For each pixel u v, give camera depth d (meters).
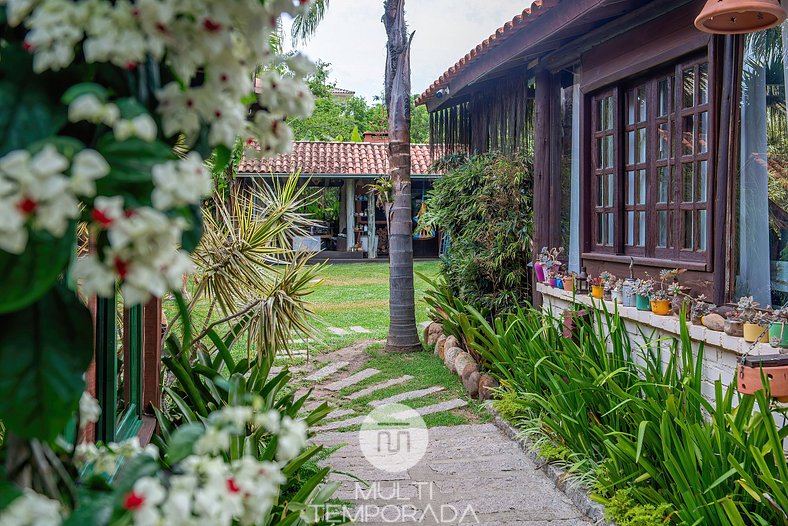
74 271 0.71
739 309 3.24
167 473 0.98
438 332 7.33
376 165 17.62
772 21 2.90
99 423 2.47
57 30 0.72
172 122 0.85
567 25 4.56
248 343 4.10
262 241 4.14
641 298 4.12
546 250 5.93
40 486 0.88
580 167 5.39
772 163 3.59
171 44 0.78
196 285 4.10
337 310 10.27
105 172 0.68
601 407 3.61
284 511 2.49
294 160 16.75
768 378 2.57
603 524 3.00
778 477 2.60
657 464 3.13
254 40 0.88
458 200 7.28
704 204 3.91
